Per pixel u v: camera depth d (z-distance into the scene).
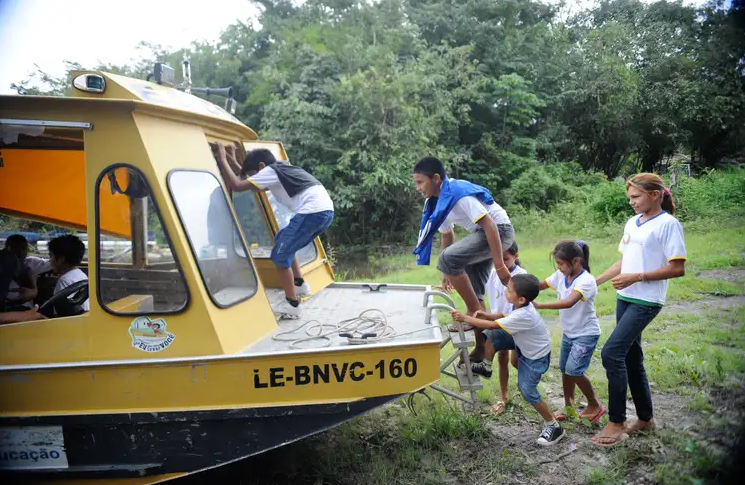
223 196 3.95
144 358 3.32
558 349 6.41
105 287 3.96
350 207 16.36
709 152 19.78
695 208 14.64
